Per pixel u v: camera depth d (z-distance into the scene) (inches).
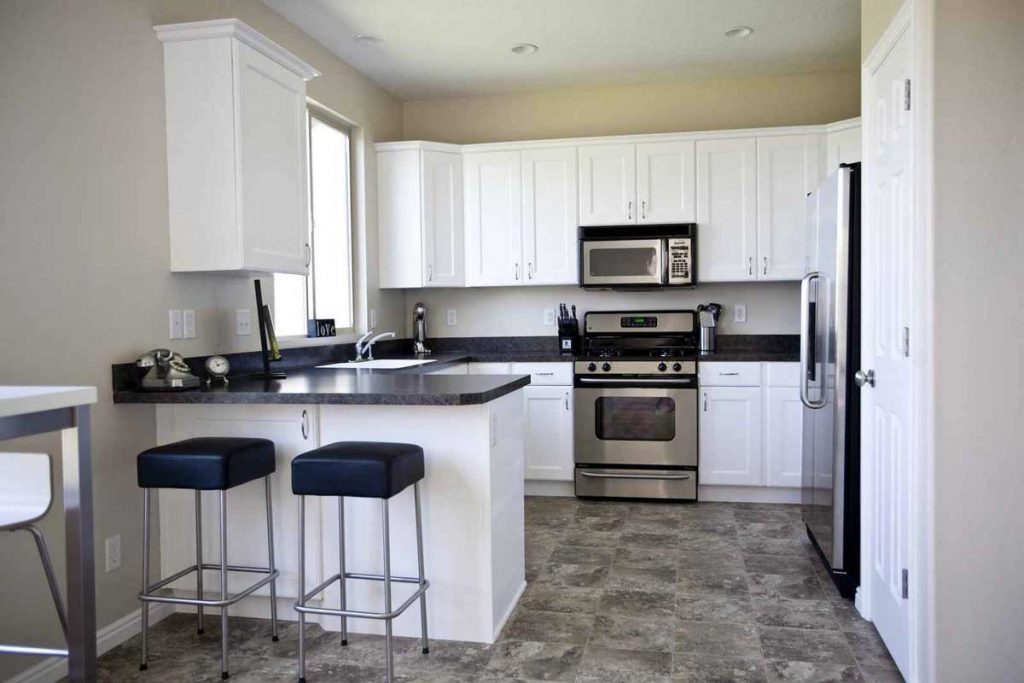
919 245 78.6
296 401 97.6
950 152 76.1
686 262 177.5
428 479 100.0
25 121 88.8
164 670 94.0
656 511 165.9
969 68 75.6
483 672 91.7
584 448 176.2
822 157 173.6
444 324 207.5
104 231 100.4
